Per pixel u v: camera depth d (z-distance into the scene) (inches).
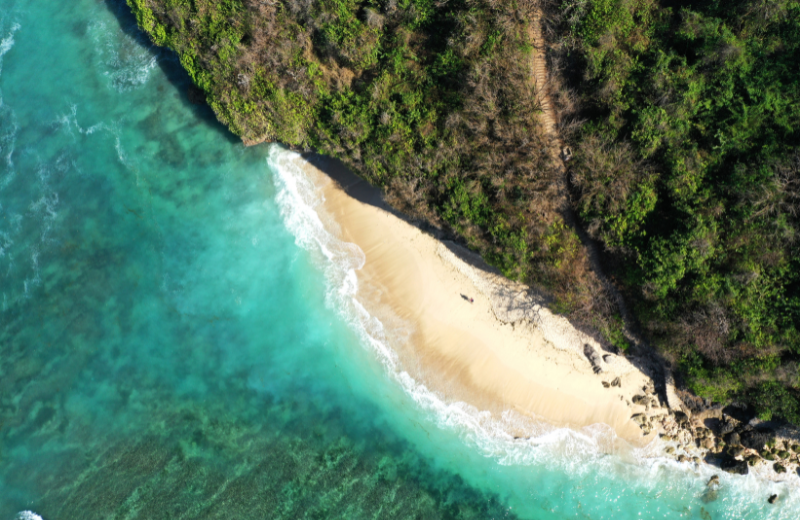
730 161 861.2
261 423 1045.8
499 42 902.4
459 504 1021.2
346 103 961.5
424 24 932.0
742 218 848.3
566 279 949.2
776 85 837.8
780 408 925.2
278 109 984.3
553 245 936.3
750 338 878.4
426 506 1018.1
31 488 1037.2
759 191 831.1
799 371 868.0
